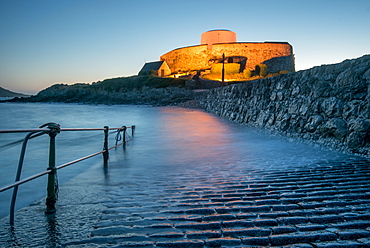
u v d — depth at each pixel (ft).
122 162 20.10
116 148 27.58
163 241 7.17
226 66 224.53
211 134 36.47
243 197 10.71
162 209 9.62
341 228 7.63
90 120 76.84
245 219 8.49
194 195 11.23
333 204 9.54
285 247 6.68
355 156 18.37
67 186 13.33
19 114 111.55
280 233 7.45
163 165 18.57
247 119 45.03
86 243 7.18
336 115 21.75
